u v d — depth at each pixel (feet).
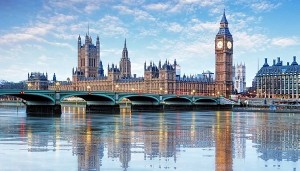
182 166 161.68
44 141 236.43
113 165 163.02
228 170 155.33
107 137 260.01
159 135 274.36
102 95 623.77
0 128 324.19
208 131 307.58
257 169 157.17
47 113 552.00
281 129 332.19
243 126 365.81
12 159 174.70
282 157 182.60
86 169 155.43
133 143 228.02
